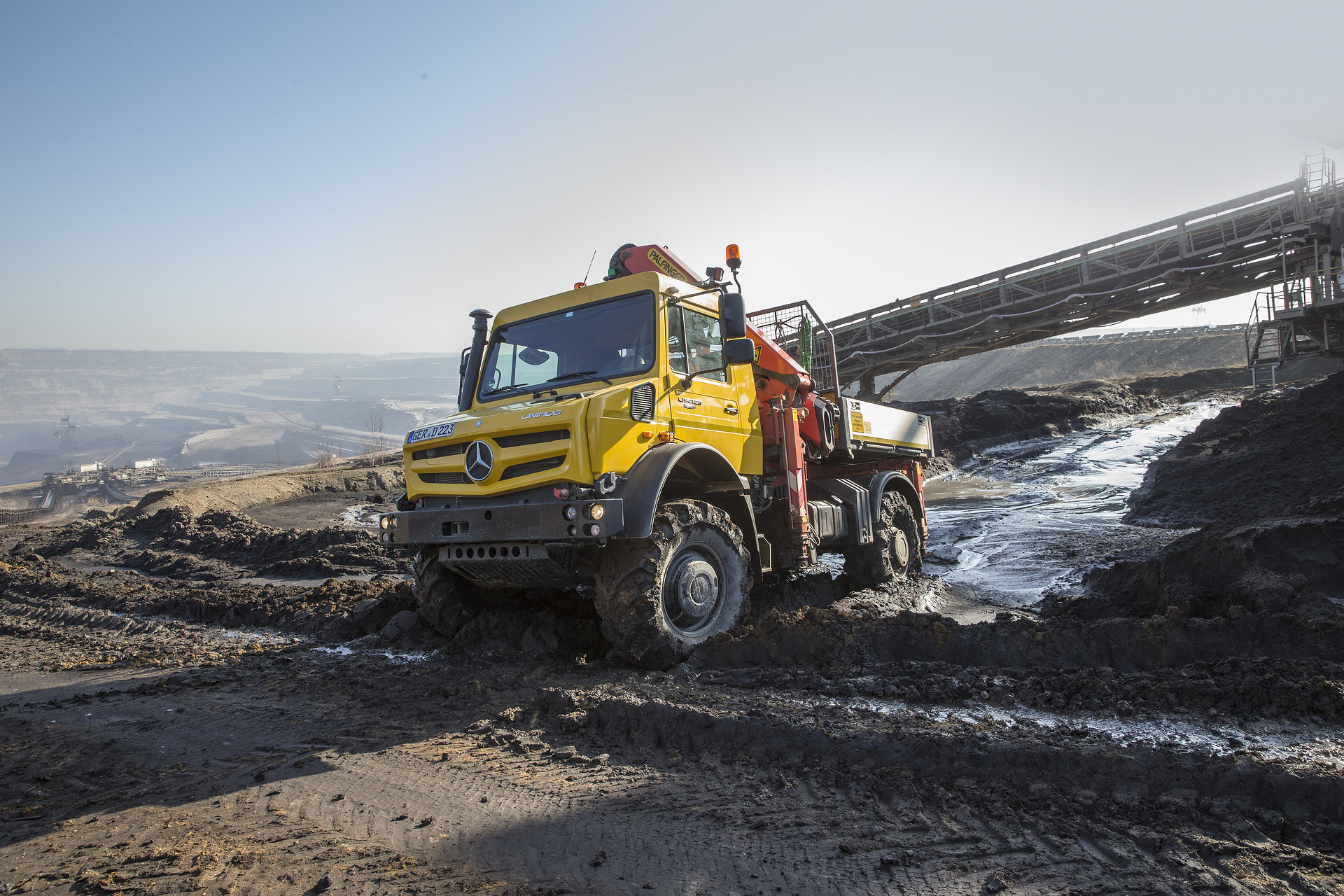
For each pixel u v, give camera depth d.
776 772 3.63
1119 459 21.27
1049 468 20.97
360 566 13.34
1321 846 2.74
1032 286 25.31
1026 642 5.18
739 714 4.21
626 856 2.88
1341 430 12.62
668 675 5.30
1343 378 14.34
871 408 9.45
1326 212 19.94
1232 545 6.51
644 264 7.69
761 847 2.92
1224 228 21.52
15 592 11.05
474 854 2.94
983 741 3.64
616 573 5.38
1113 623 5.16
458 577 6.60
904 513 9.33
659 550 5.36
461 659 6.02
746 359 6.07
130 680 6.17
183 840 3.12
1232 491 12.38
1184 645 4.86
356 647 6.90
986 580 9.66
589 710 4.50
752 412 6.85
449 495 5.77
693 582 5.69
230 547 15.81
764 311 8.70
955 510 16.44
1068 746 3.54
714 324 6.60
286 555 14.67
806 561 7.04
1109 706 4.23
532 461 5.40
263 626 8.29
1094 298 24.19
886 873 2.69
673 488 6.24
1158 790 3.18
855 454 9.05
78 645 7.79
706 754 3.91
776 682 4.95
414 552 6.80
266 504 24.69
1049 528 13.23
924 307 27.66
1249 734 3.77
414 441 6.07
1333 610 5.48
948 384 105.81
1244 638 4.85
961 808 3.15
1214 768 3.21
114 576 12.69
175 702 5.32
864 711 4.29
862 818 3.12
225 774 3.89
